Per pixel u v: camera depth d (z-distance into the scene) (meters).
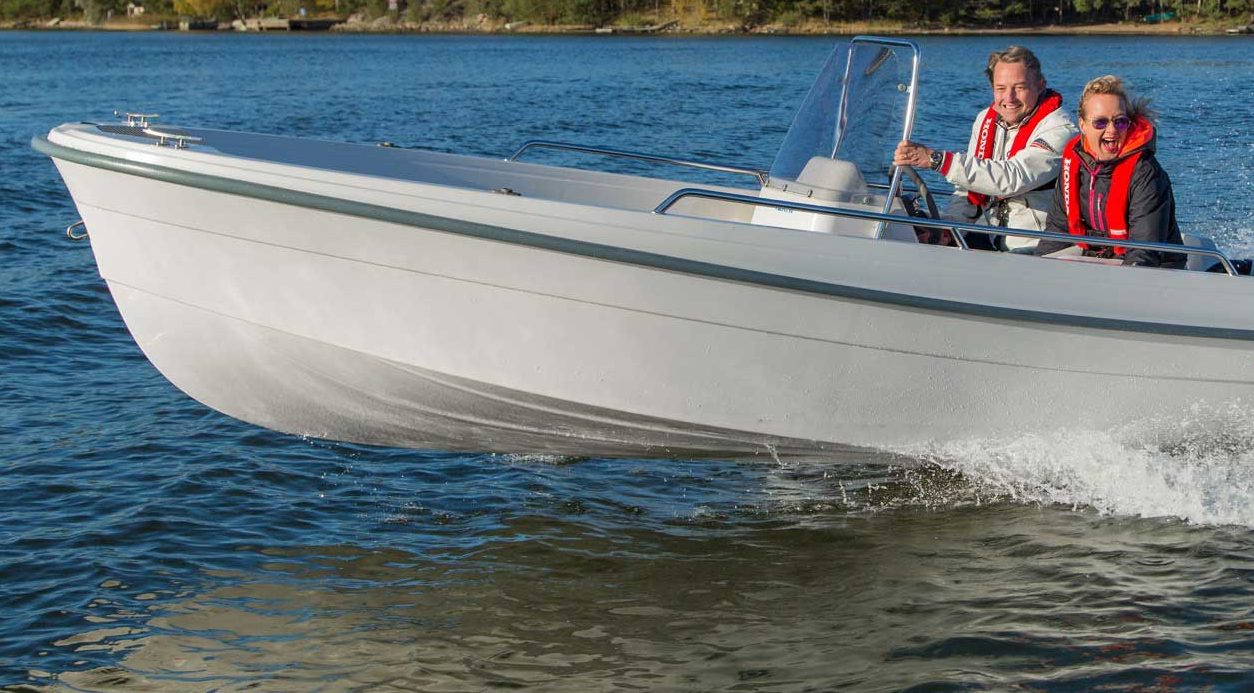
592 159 16.34
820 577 4.33
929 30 81.75
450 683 3.69
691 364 4.18
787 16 84.50
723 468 5.44
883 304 4.09
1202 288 4.29
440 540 4.71
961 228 4.14
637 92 29.58
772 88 30.88
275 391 4.52
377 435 4.75
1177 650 3.67
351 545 4.67
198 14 114.00
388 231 3.98
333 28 106.62
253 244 4.10
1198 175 12.25
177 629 4.03
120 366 7.05
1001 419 4.41
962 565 4.34
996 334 4.21
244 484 5.21
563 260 3.97
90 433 5.86
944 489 5.00
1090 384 4.38
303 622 4.08
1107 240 4.24
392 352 4.21
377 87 32.59
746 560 4.48
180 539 4.68
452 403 4.41
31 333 7.61
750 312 4.08
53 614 4.10
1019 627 3.86
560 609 4.15
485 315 4.11
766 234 3.99
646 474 5.38
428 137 19.39
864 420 4.37
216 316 4.29
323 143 5.20
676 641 3.90
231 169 3.96
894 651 3.76
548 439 4.63
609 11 95.06
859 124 4.67
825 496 5.05
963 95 24.97
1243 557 4.27
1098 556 4.33
